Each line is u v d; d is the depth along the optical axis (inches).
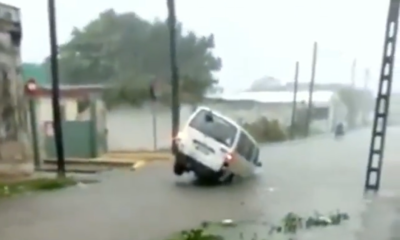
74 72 1907.0
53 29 829.8
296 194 645.9
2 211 525.0
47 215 506.9
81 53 1963.6
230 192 666.8
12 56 818.2
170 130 1519.4
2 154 783.7
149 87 1524.4
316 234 417.1
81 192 663.1
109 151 1360.7
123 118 1492.4
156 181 765.9
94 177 818.8
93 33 1993.1
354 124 3164.4
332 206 555.8
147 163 1039.0
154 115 1494.8
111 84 1652.3
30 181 739.4
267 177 813.9
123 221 481.7
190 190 682.8
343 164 1022.4
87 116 1232.8
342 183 733.9
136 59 1904.5
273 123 2070.6
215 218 495.8
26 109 853.2
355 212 512.4
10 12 807.7
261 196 634.2
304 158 1168.8
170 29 1192.2
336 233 419.2
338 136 2222.0
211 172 735.7
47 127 1141.7
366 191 665.6
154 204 574.9
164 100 1535.4
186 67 1964.8
